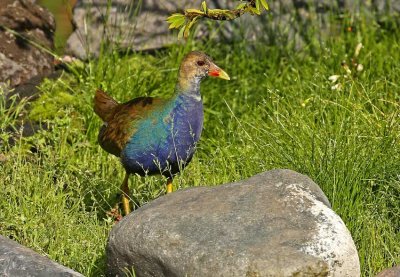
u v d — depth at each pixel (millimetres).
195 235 8758
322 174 11398
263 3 11352
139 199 12320
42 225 10922
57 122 13820
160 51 16625
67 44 16688
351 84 14320
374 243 10602
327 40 16406
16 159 12797
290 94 14641
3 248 9211
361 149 11977
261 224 8727
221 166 13016
